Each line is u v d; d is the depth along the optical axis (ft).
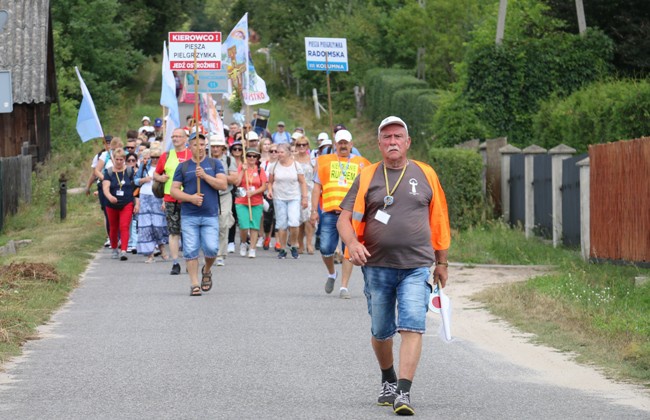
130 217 126.52
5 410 52.47
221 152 114.83
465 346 71.15
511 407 52.65
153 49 489.26
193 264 96.32
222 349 69.82
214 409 52.49
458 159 143.84
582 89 162.40
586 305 83.15
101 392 56.75
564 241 124.47
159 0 481.87
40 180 195.52
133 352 68.85
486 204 147.33
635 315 78.07
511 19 205.36
